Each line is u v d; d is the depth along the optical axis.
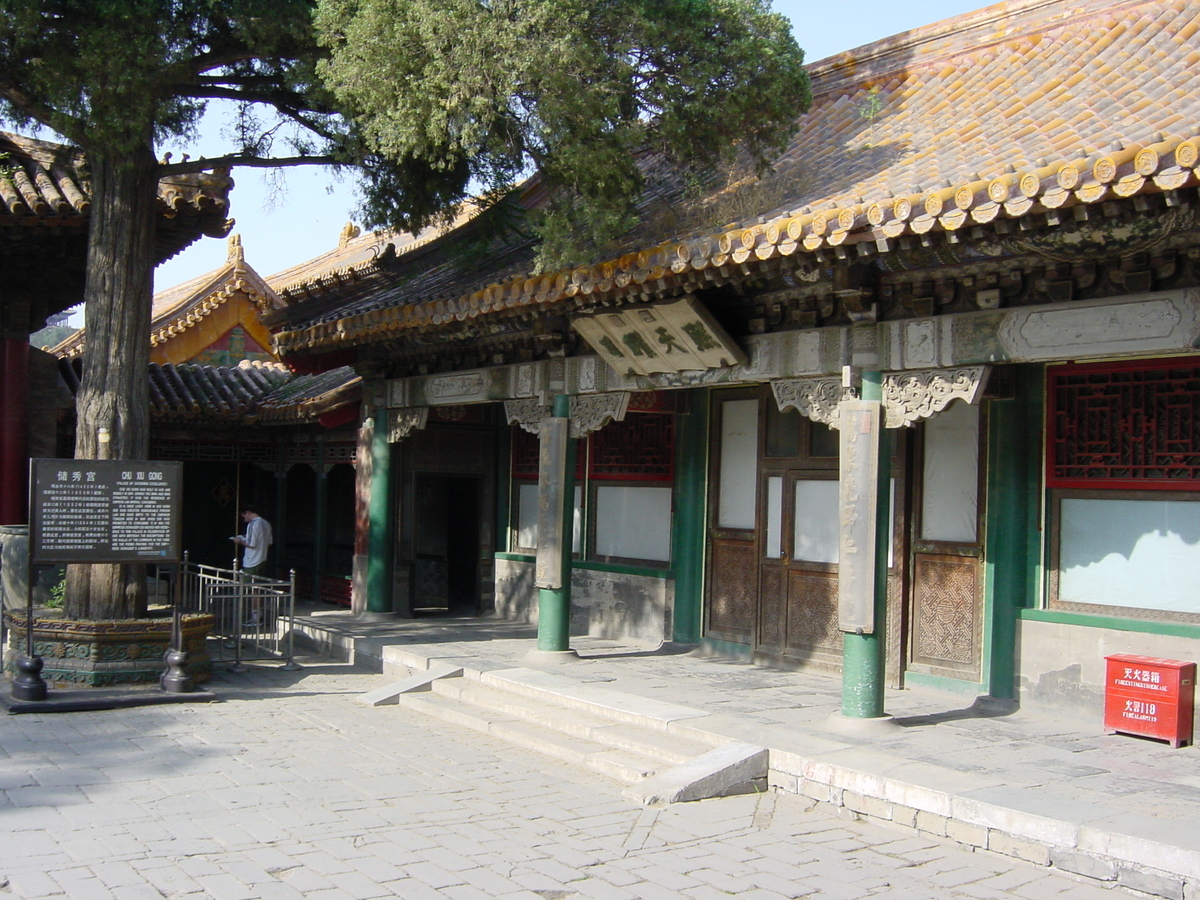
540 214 9.81
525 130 9.34
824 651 10.91
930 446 10.16
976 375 7.77
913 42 11.53
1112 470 8.76
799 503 11.31
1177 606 8.36
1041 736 8.22
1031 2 10.66
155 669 10.80
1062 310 7.35
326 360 15.04
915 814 6.72
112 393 10.99
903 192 7.41
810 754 7.52
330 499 17.47
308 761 8.26
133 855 5.98
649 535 13.23
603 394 10.98
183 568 13.28
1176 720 7.90
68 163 12.40
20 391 14.29
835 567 10.86
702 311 9.02
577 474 14.30
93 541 10.41
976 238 6.79
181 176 13.00
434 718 9.98
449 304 10.76
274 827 6.57
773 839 6.60
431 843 6.36
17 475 14.23
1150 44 9.24
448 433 15.55
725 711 8.93
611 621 13.49
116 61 9.46
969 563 9.70
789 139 10.30
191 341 22.09
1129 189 5.84
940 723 8.61
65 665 10.57
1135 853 5.70
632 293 8.97
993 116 9.35
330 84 9.41
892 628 10.21
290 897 5.44
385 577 14.84
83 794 7.18
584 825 6.80
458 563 16.36
